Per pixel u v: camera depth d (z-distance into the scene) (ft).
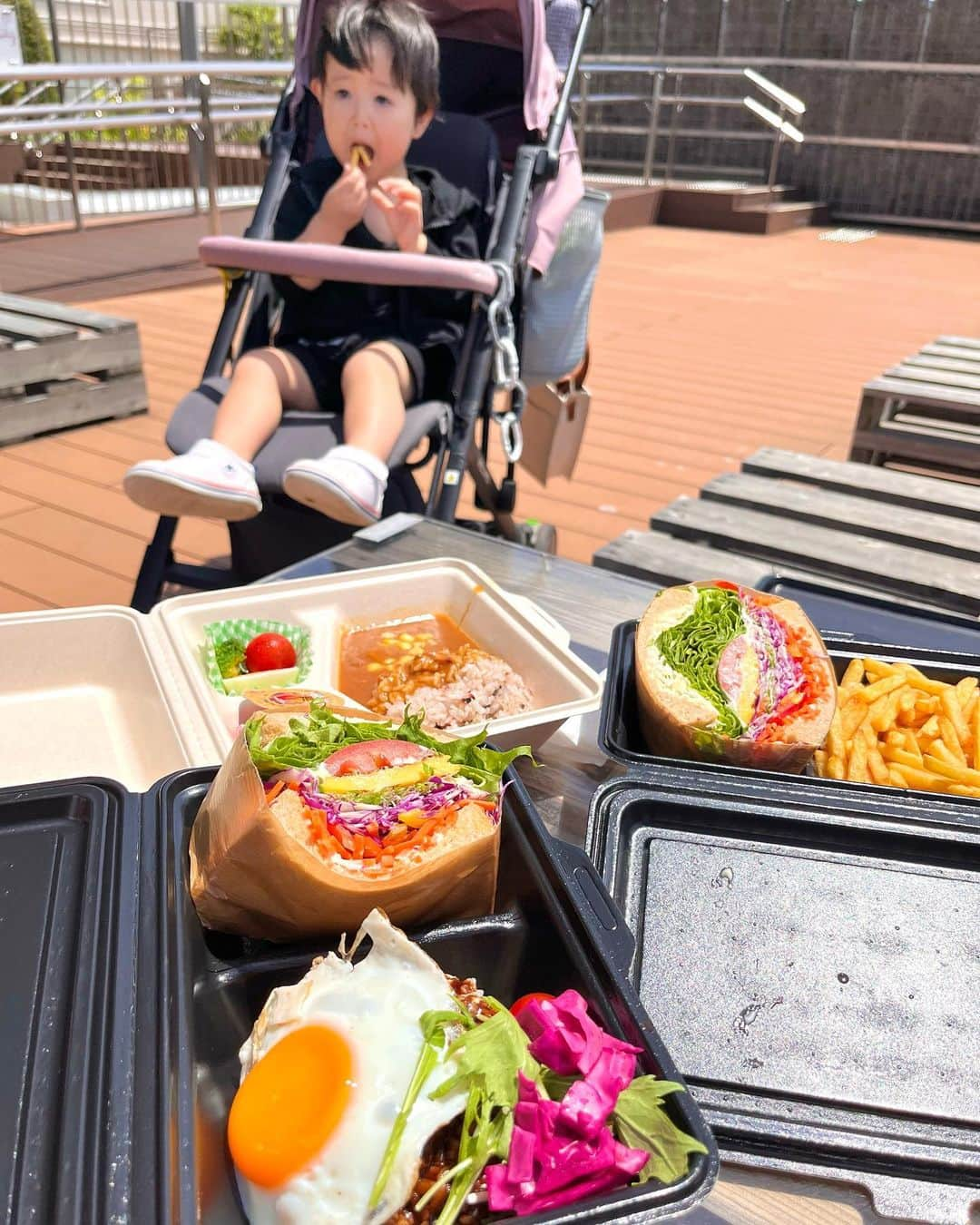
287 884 2.34
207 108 17.46
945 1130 2.24
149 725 3.67
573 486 9.95
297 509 6.38
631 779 3.10
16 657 3.91
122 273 17.34
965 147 27.25
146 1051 2.03
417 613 4.54
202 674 3.75
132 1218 1.72
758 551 6.32
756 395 12.97
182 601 4.21
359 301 6.84
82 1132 1.89
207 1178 1.96
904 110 27.84
